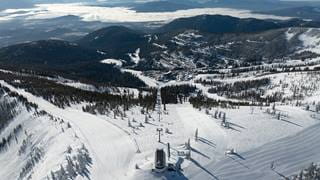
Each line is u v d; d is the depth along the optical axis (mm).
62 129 86938
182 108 98000
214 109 91500
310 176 53500
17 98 137750
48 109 121375
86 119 94312
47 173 58469
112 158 60875
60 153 68312
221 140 65375
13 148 104812
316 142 66500
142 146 64250
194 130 71875
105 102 113312
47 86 169250
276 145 64062
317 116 79875
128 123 81188
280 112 82938
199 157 57750
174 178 50875
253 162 57438
